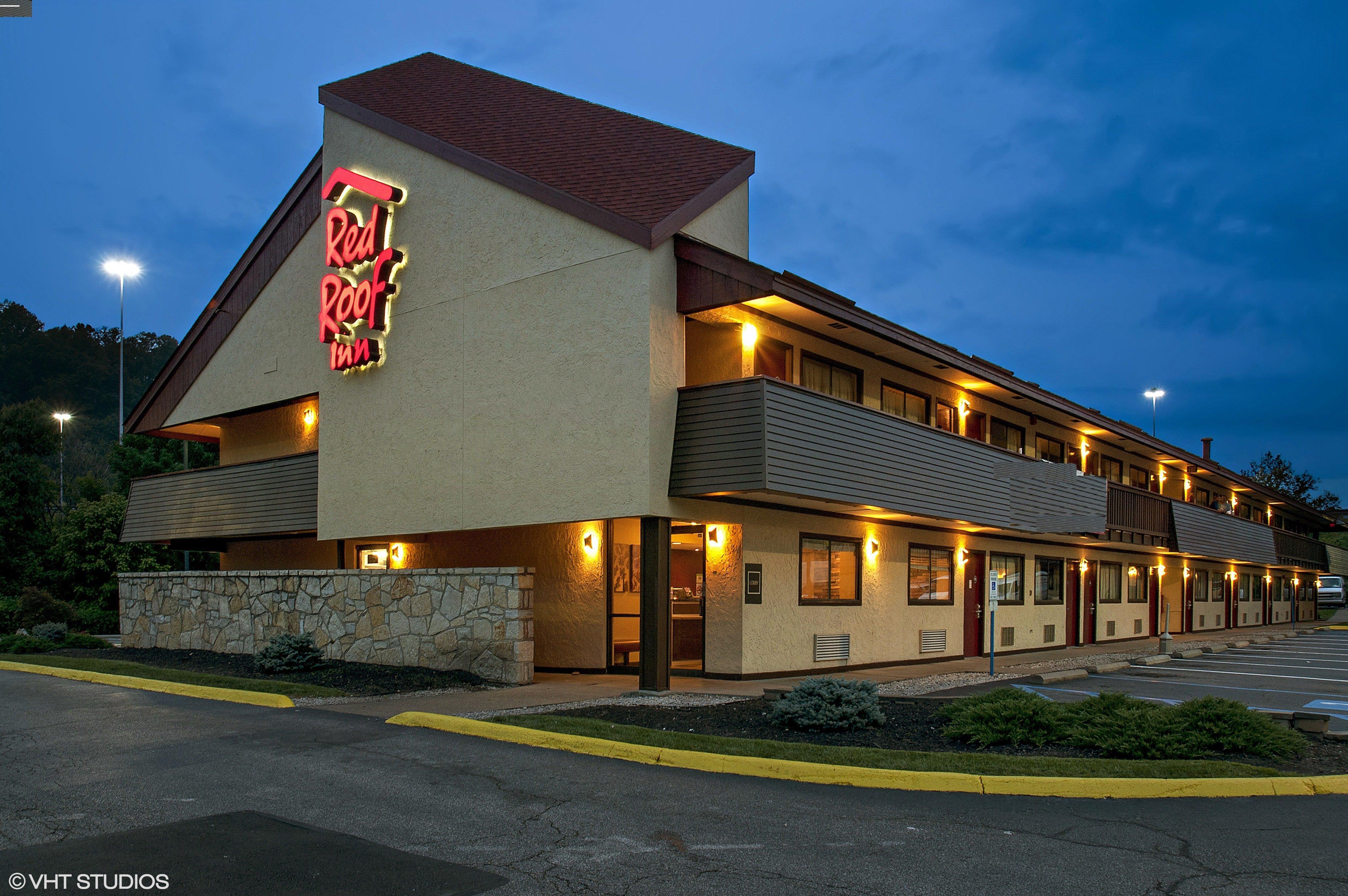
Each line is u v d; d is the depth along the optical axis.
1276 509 48.72
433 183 17.12
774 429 13.20
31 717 11.68
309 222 20.08
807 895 5.46
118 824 6.77
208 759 9.05
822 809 7.36
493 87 20.25
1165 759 8.76
